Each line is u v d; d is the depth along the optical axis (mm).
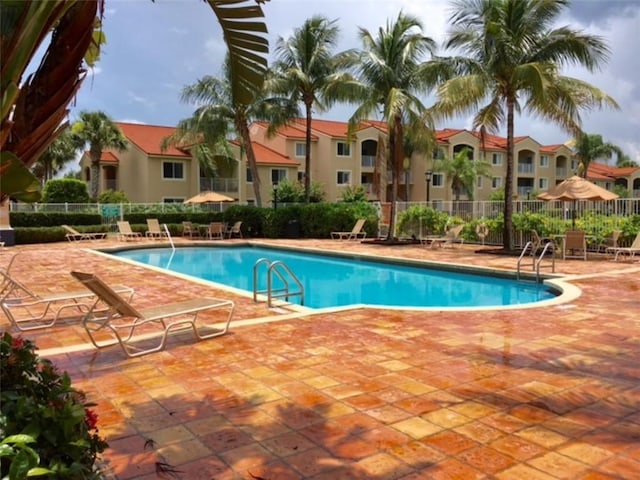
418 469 2861
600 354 5043
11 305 6941
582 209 16484
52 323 6633
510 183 15891
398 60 18828
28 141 1907
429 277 13281
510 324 6352
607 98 14875
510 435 3275
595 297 8164
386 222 22594
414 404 3793
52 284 10219
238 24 2844
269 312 7297
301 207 23906
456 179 41344
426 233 20078
